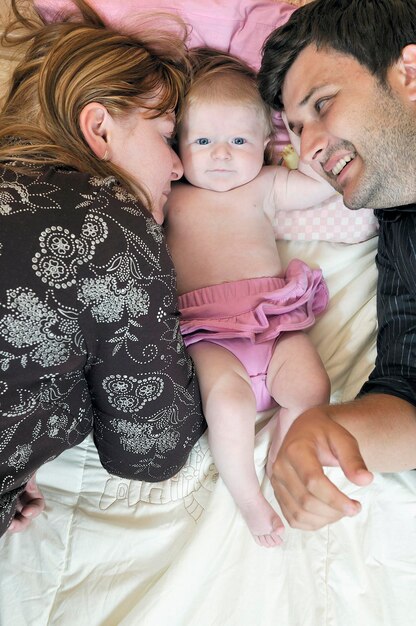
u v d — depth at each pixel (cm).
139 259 81
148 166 101
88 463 108
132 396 88
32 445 84
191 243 118
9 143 95
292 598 93
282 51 102
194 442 100
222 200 119
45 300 75
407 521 100
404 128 94
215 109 113
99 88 96
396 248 110
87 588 95
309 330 121
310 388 104
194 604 93
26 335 75
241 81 115
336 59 96
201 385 103
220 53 119
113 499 104
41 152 92
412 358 104
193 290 116
